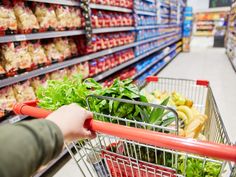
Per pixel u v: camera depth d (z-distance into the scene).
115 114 0.82
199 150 0.52
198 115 1.12
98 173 0.91
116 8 2.83
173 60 6.80
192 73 4.96
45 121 0.47
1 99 1.48
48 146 0.43
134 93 0.83
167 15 6.27
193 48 10.52
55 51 1.93
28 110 0.75
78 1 2.07
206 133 1.28
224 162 0.69
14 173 0.38
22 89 1.63
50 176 1.74
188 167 0.77
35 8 1.72
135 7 3.47
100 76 2.57
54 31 1.83
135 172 0.82
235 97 3.31
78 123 0.55
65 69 2.06
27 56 1.62
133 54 3.70
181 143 0.53
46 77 1.85
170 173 0.74
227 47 7.84
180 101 1.30
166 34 6.23
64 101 0.82
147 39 4.33
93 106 0.81
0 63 1.48
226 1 11.33
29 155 0.40
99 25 2.50
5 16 1.43
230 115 2.68
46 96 0.85
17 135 0.41
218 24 10.91
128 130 0.59
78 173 1.74
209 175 0.77
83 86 0.85
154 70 4.79
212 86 3.90
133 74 3.61
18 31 1.57
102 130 0.61
